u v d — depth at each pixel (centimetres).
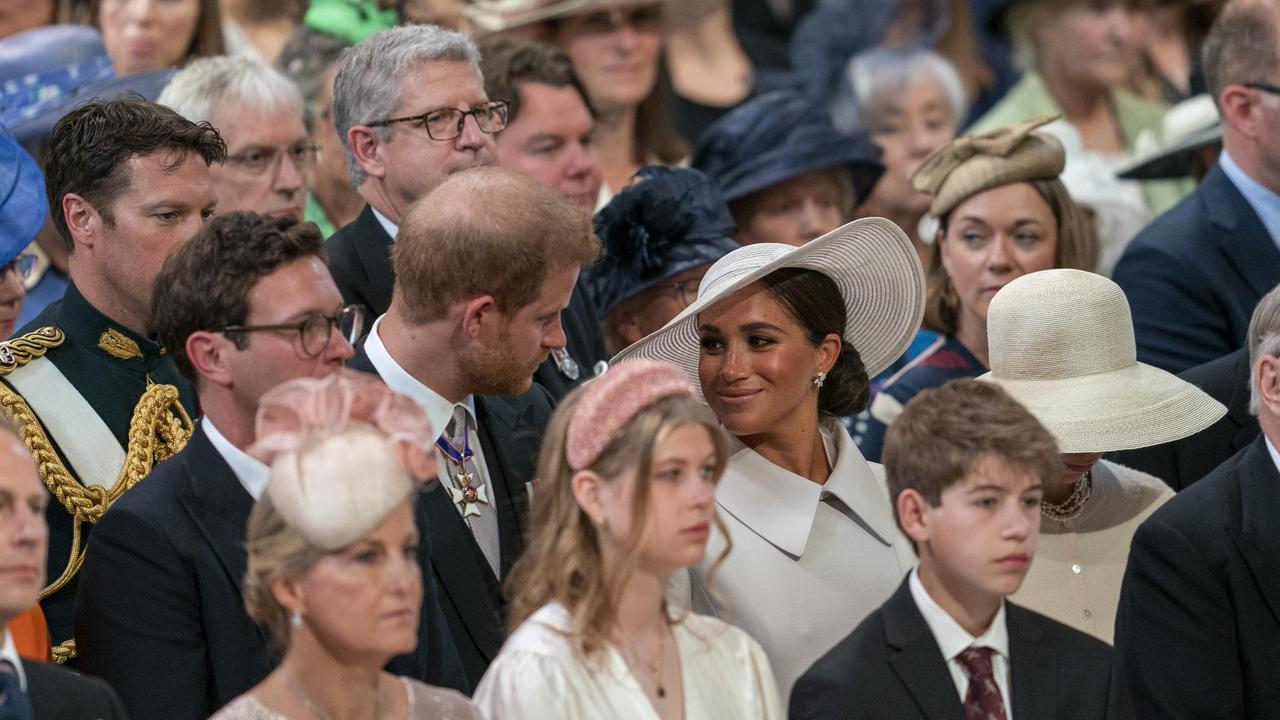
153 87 2006
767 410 1380
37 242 2006
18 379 1388
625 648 1130
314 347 1227
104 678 1193
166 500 1222
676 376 1130
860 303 1486
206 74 1850
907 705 1158
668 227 1778
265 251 1223
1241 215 1994
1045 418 1447
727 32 3102
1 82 2042
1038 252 1897
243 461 1239
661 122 2534
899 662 1166
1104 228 2578
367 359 1384
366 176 1652
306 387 1068
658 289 1783
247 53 2469
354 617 1018
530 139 2012
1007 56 3172
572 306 1730
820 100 3042
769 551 1377
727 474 1402
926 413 1162
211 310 1214
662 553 1103
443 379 1372
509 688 1109
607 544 1123
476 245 1322
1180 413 1456
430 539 1355
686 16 2659
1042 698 1173
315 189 2105
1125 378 1477
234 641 1207
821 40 3106
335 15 2134
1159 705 1381
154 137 1411
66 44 2083
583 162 2041
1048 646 1195
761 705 1178
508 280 1327
